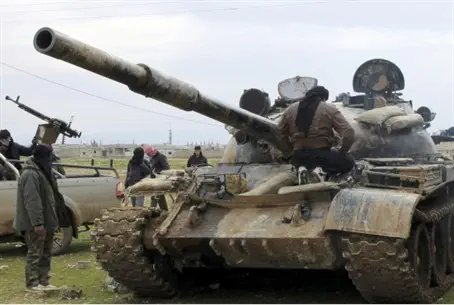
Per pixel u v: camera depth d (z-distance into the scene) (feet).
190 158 57.06
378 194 25.82
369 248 24.88
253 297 30.89
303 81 37.91
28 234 31.86
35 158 32.30
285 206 28.17
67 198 43.62
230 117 27.86
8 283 34.73
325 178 28.55
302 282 34.06
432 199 30.68
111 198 46.03
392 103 38.68
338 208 25.81
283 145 30.73
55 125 52.19
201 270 33.27
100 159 208.03
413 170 27.45
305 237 25.98
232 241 27.35
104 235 29.27
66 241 43.96
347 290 31.76
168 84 24.31
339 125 28.53
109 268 29.81
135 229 28.91
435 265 29.91
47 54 20.39
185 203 30.14
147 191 30.68
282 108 37.99
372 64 38.34
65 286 33.27
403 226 24.47
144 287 30.50
